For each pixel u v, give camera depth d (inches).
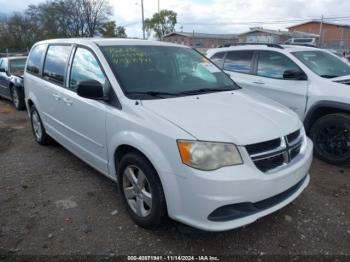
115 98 131.4
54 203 146.1
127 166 126.6
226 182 100.7
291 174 114.3
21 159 198.5
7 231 125.6
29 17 2295.8
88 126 147.9
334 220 133.3
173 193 107.7
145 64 148.0
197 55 176.4
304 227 128.5
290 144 118.0
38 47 219.3
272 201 114.7
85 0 2262.6
